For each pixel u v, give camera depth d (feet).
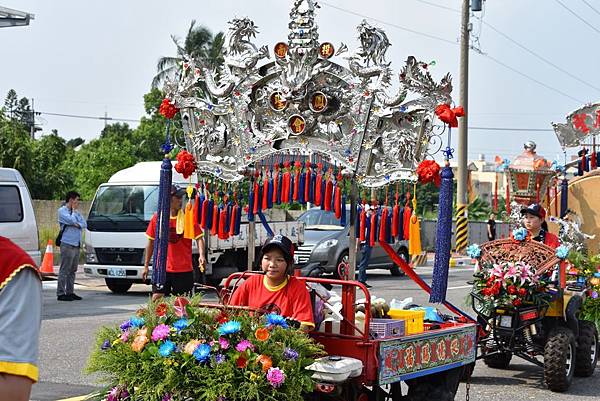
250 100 23.56
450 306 24.66
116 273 58.34
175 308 18.42
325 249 65.82
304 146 23.00
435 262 21.53
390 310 23.72
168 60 116.57
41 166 112.78
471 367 26.37
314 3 22.45
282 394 17.08
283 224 64.44
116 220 58.39
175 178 57.47
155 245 23.77
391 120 21.95
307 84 22.52
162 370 17.60
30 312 9.32
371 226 22.50
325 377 18.90
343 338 20.20
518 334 32.50
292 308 20.21
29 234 48.70
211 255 58.23
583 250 44.57
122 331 18.93
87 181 124.98
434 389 22.99
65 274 54.24
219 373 17.06
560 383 31.53
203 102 23.98
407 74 21.27
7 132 105.50
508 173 49.21
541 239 34.30
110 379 18.93
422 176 21.20
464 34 95.96
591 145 46.60
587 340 34.65
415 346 21.49
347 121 22.45
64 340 37.96
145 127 161.58
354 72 22.12
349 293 20.80
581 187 53.01
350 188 22.58
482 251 32.83
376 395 21.85
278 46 22.71
